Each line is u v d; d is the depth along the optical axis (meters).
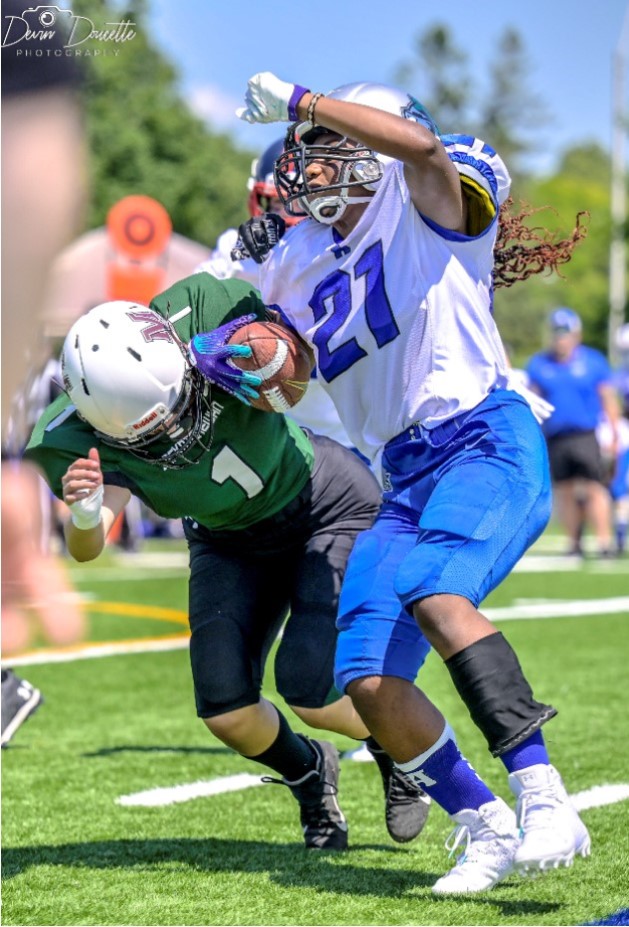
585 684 20.67
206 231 94.69
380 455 10.13
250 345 9.73
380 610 9.62
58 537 43.94
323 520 11.52
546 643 25.30
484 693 8.95
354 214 9.67
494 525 9.12
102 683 21.67
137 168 82.94
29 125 2.88
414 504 9.90
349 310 9.66
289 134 9.70
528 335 184.75
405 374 9.62
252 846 11.88
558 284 187.00
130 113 83.19
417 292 9.45
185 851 11.65
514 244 10.74
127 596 34.44
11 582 3.48
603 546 44.69
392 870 10.93
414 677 9.70
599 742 16.25
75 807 13.47
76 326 9.39
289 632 11.29
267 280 10.25
